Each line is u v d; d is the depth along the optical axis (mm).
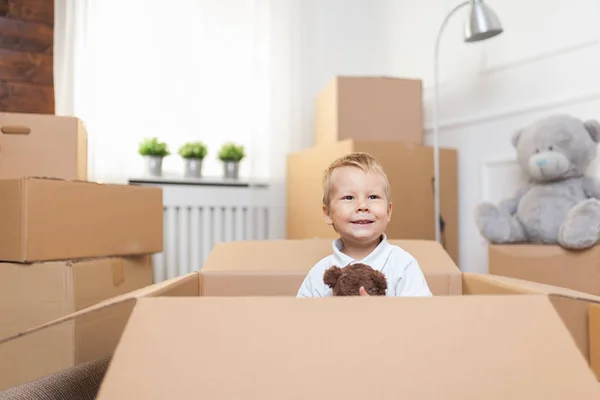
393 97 2152
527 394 538
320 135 2342
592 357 1279
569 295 649
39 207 1389
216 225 2379
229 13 2438
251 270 1151
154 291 728
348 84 2123
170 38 2367
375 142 1974
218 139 2447
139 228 1717
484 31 1738
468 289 1067
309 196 2178
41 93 2271
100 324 1297
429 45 2443
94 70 2178
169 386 538
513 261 1663
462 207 2242
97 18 2203
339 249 1107
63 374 860
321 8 2680
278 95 2436
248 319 600
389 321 600
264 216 2453
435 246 1229
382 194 1059
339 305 618
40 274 1390
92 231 1543
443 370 554
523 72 1997
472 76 2215
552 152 1661
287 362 557
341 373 548
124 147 2246
